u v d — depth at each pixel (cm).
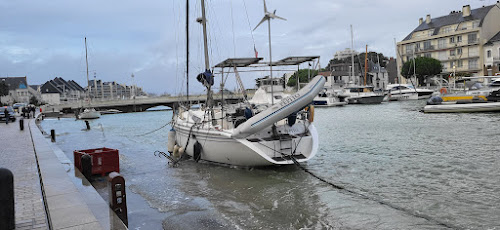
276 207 748
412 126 2127
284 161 985
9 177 491
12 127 2598
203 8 1400
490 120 2228
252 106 1209
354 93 5312
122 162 1315
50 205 624
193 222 676
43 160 1083
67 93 14550
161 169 1169
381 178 945
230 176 1013
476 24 6134
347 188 865
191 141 1236
